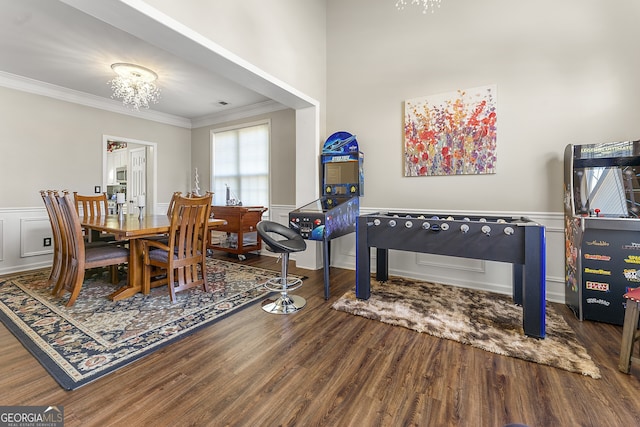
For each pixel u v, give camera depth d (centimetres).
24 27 271
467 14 298
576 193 235
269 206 494
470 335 201
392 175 346
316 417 130
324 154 365
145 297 276
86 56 328
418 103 325
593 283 220
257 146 516
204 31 221
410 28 331
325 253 275
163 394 144
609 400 139
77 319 227
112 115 485
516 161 279
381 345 192
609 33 242
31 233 392
